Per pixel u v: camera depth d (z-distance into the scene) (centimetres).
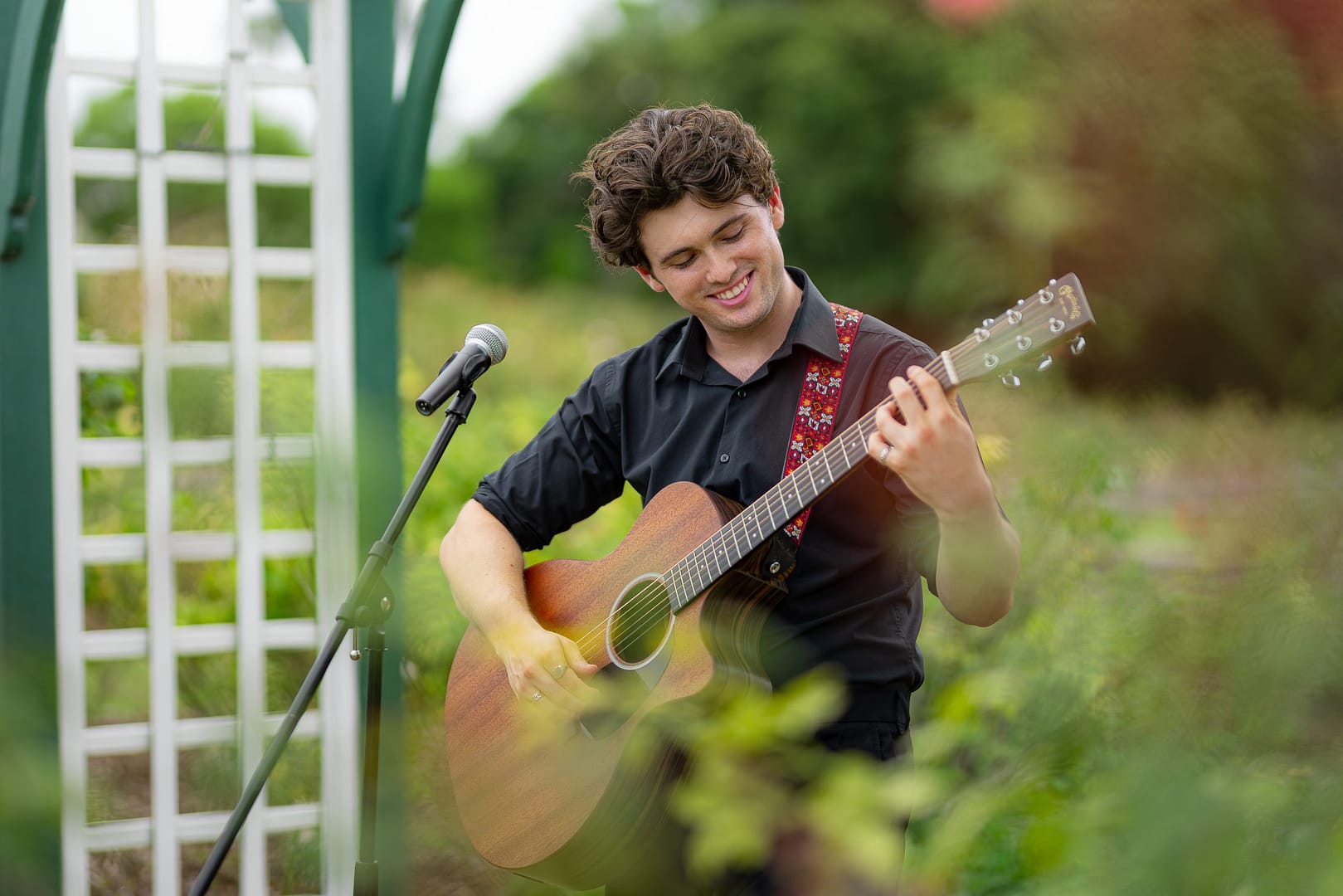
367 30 512
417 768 492
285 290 573
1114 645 192
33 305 475
